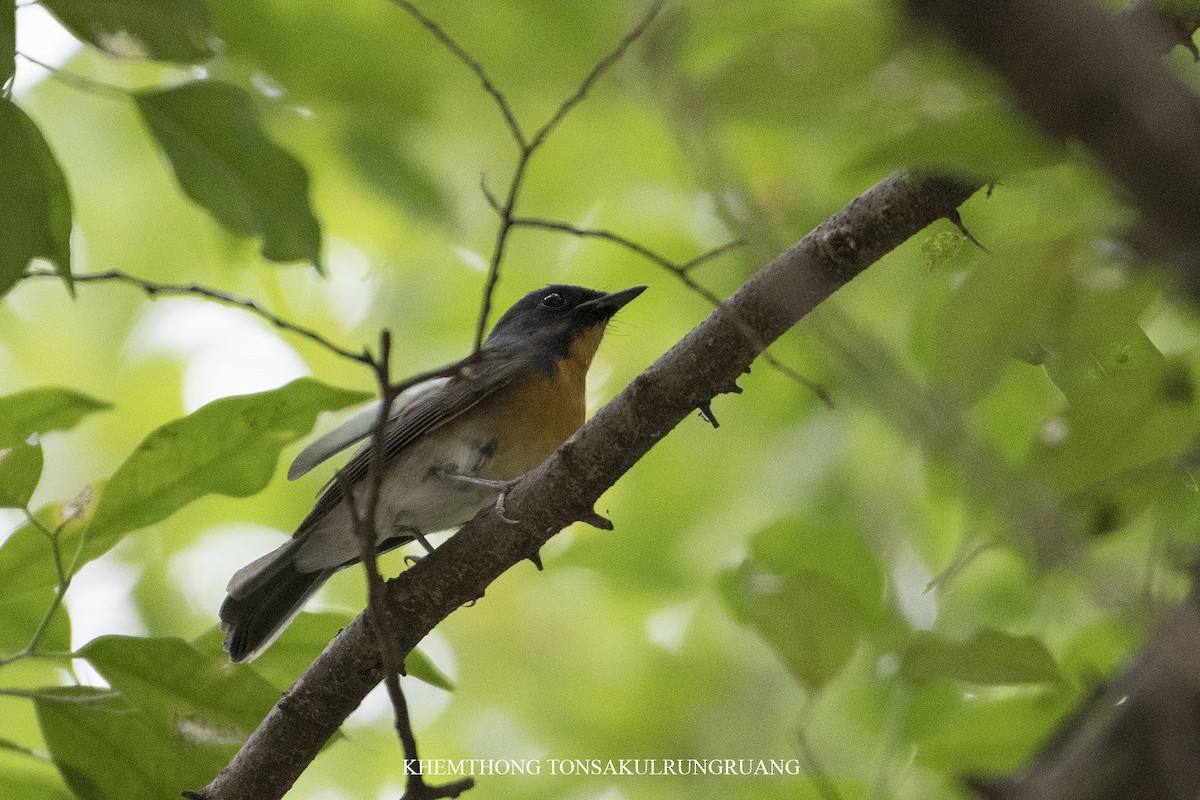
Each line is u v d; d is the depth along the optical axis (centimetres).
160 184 1566
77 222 1516
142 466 724
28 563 735
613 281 1445
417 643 788
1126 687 391
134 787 749
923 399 436
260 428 732
